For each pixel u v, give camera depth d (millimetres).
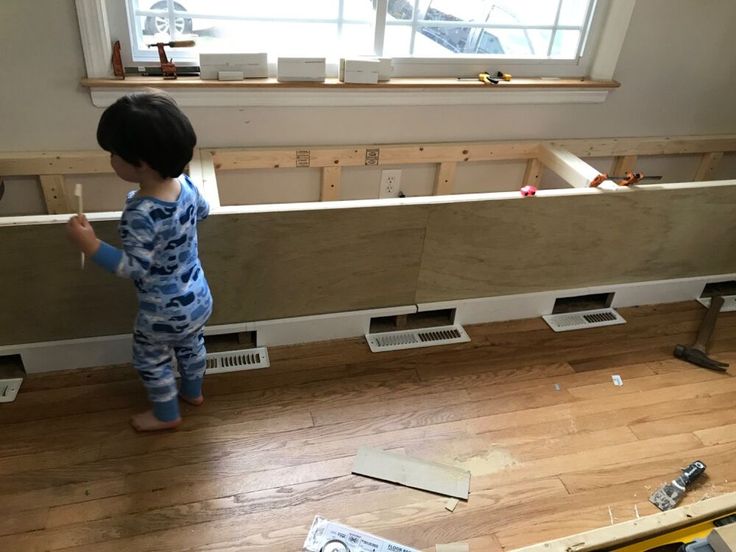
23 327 1675
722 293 2488
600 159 2662
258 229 1694
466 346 2059
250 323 1888
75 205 2068
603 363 2043
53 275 1603
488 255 2002
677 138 2656
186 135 1205
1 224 1479
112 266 1241
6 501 1408
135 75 1931
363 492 1515
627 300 2336
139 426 1599
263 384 1813
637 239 2160
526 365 2000
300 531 1404
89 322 1728
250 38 2096
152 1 1933
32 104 1868
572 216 2006
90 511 1404
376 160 2285
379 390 1836
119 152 1173
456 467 1603
